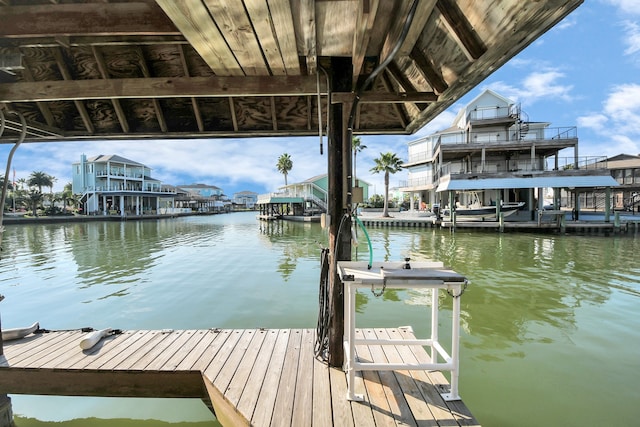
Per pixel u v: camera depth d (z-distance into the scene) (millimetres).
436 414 2008
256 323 5109
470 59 1789
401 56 2012
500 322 4930
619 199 26797
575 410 2840
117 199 40938
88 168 37562
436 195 25516
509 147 17938
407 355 2824
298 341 3076
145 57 2576
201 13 1501
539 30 1437
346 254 2510
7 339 3139
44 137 3227
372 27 1697
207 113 3311
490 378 3354
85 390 2623
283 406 2068
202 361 2689
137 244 14852
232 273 8656
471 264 9344
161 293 6781
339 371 2500
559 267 8859
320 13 1604
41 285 7527
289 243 14992
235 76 2285
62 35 1837
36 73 2615
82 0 1910
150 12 1784
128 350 2920
